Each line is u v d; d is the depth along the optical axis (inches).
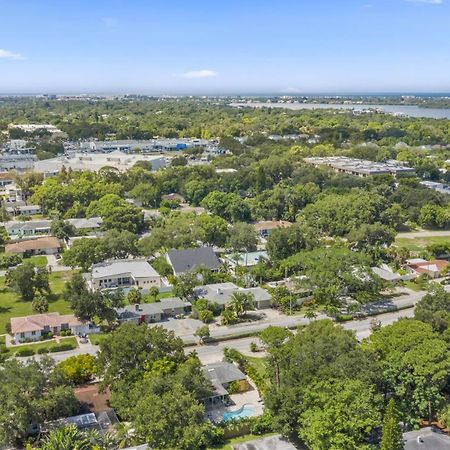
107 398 2972.4
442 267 5388.8
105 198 7175.2
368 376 2645.2
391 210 6958.7
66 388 2753.4
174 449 2422.5
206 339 3907.5
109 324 4067.4
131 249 5585.6
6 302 4574.3
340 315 4323.3
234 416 2923.2
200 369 2977.4
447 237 6811.0
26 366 2854.3
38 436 2625.5
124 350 2903.5
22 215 7578.7
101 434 2618.1
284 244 5383.9
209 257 5280.5
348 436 2372.0
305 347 2859.3
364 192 7313.0
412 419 2669.8
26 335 3850.9
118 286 4857.3
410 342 2888.8
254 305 4498.0
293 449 2600.9
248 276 4992.6
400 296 4830.2
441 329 3270.2
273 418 2691.9
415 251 6107.3
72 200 7632.9
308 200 7593.5
